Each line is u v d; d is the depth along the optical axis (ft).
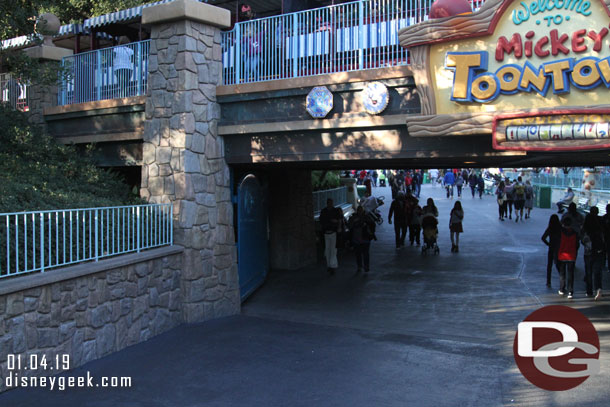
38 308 19.81
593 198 79.30
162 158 30.55
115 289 23.91
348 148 29.04
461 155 26.30
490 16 23.79
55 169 33.06
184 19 30.09
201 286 29.91
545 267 43.09
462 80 24.68
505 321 28.43
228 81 34.45
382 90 27.20
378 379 20.21
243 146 32.14
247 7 42.52
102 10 57.52
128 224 25.62
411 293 35.70
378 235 65.57
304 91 29.60
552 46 23.03
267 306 33.53
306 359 22.72
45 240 21.90
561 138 22.93
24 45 39.68
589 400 17.65
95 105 36.09
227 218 32.50
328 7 30.76
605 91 22.44
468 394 18.60
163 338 26.22
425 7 28.22
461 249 53.36
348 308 32.42
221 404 18.02
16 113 38.32
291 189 45.32
